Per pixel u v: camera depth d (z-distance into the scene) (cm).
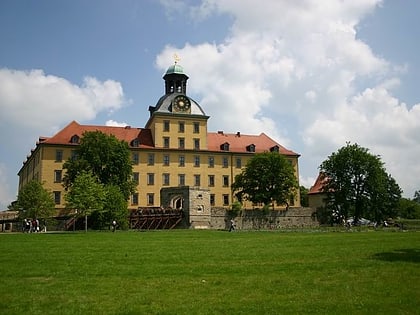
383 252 2634
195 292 1559
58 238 4325
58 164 9088
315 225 9181
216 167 10244
